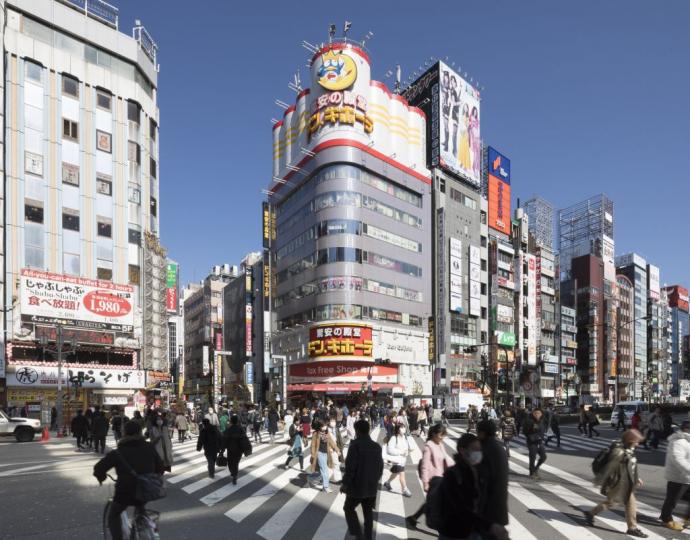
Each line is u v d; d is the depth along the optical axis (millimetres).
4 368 35656
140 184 46094
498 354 76500
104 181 43469
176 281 83312
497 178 84938
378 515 9391
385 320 60250
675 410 58938
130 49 46344
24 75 40062
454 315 69375
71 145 41906
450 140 73438
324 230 58750
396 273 62500
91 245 42094
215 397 79938
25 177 39312
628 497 8188
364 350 56156
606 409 55750
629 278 134750
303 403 42750
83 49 43906
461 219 73625
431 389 64500
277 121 72062
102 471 6281
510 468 15867
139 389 42188
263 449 21922
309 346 58062
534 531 8297
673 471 8578
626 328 124562
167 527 8555
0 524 8930
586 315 110500
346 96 59969
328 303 57312
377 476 7137
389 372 59656
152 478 6324
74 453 20016
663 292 152000
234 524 8750
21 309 37219
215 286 116625
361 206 59469
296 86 69188
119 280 43375
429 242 68000
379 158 61750
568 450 21594
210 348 111312
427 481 8430
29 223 39125
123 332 42469
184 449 21906
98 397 40000
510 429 19781
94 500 10961
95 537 8094
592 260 112500
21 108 39688
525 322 85562
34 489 12281
